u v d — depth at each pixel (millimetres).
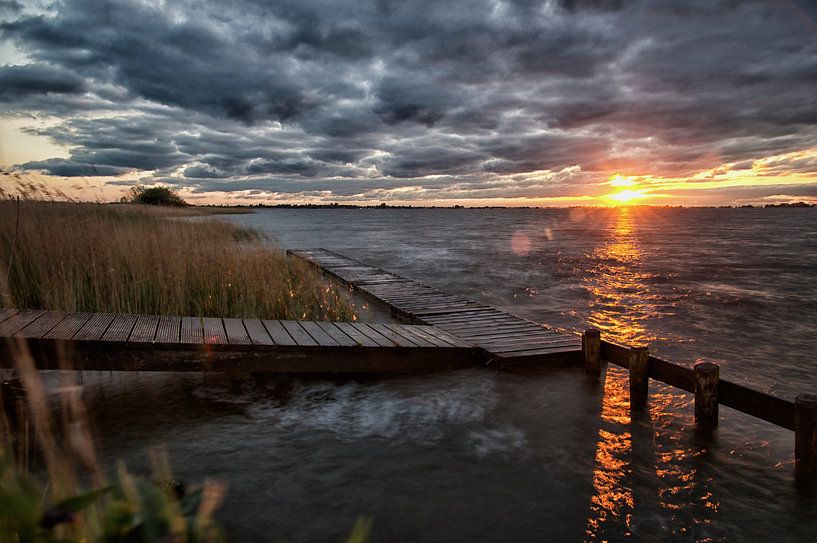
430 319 10484
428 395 6949
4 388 4855
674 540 4094
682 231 69375
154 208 20734
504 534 4105
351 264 19672
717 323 12977
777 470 5184
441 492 4652
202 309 8867
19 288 7484
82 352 6074
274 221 90312
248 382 7180
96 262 8516
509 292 17469
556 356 8195
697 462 5309
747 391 5809
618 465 5207
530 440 5699
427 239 46094
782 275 22375
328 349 7191
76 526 538
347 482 4766
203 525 594
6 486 521
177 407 6227
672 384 6574
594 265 25688
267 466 4980
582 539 4074
